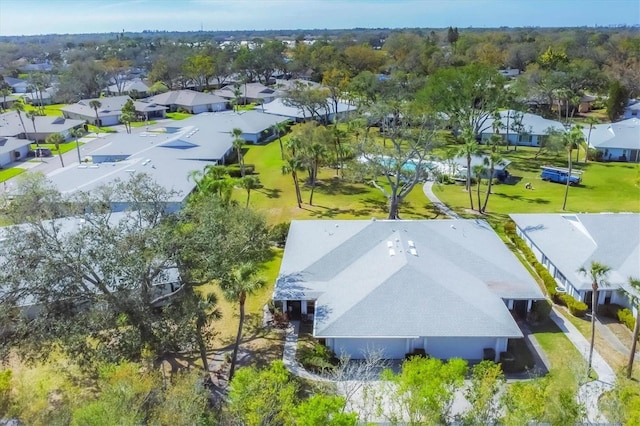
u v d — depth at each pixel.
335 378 27.81
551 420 23.41
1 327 28.39
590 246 42.12
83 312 29.03
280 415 23.42
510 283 37.38
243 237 35.34
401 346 32.34
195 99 130.00
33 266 28.95
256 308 38.78
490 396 23.66
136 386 24.38
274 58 173.38
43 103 143.00
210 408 27.41
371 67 159.62
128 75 184.88
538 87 117.12
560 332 35.12
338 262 39.78
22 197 33.25
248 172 75.25
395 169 56.56
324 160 69.75
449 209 59.62
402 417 23.75
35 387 28.16
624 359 31.95
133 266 28.17
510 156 84.25
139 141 83.00
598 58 155.88
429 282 34.38
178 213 32.53
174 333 29.39
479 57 154.38
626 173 74.06
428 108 74.75
